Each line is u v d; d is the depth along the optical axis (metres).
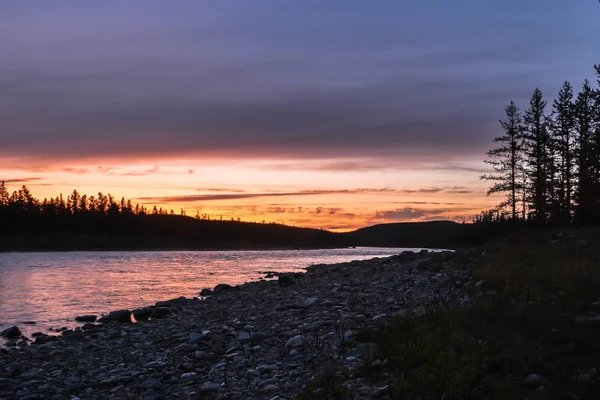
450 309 9.52
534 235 23.50
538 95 48.22
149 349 11.92
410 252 31.70
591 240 19.25
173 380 8.88
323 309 14.57
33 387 9.11
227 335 12.31
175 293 28.31
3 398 8.49
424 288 15.74
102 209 160.25
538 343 7.40
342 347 8.95
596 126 42.62
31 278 38.06
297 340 10.03
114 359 11.20
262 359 9.41
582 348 7.03
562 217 45.38
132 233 158.25
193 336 12.07
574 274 11.83
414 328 8.45
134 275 42.00
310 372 7.95
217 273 44.78
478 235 53.03
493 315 8.80
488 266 16.11
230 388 7.80
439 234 116.06
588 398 5.68
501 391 5.78
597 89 38.66
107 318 18.33
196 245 164.38
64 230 141.88
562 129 48.25
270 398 7.04
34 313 20.98
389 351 7.57
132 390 8.59
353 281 21.17
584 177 42.19
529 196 47.59
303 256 98.25
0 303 24.05
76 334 14.54
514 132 48.41
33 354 12.08
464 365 6.39
